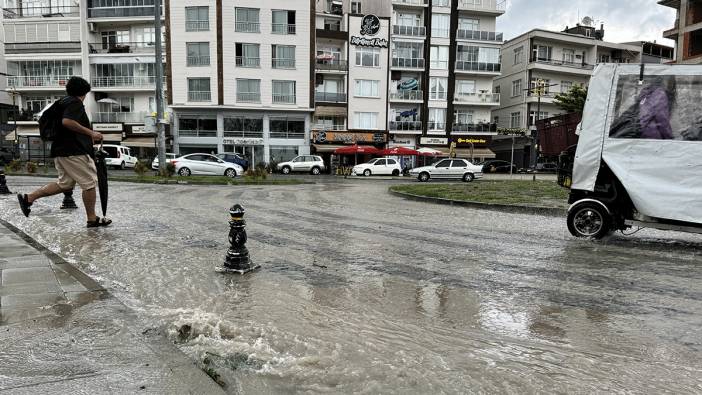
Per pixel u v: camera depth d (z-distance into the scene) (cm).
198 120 4400
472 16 5112
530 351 309
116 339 280
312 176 3594
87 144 688
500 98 5778
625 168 734
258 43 4341
